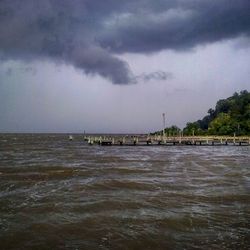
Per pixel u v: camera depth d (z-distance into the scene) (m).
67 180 30.45
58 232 15.10
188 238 14.18
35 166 42.28
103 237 14.42
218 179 30.19
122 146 101.00
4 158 56.81
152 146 101.19
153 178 31.08
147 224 16.23
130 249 13.07
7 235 14.70
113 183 27.84
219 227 15.72
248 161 48.50
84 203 20.56
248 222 16.53
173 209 19.09
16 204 20.38
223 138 101.81
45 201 21.20
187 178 30.95
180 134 122.94
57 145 114.62
